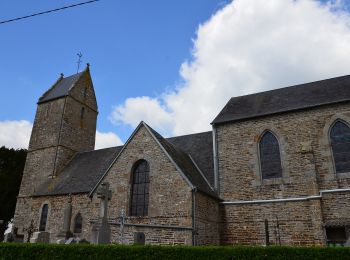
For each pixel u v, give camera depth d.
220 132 21.25
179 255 10.34
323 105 18.52
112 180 19.34
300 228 16.86
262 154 19.62
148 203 17.73
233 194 19.30
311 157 17.81
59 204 25.11
